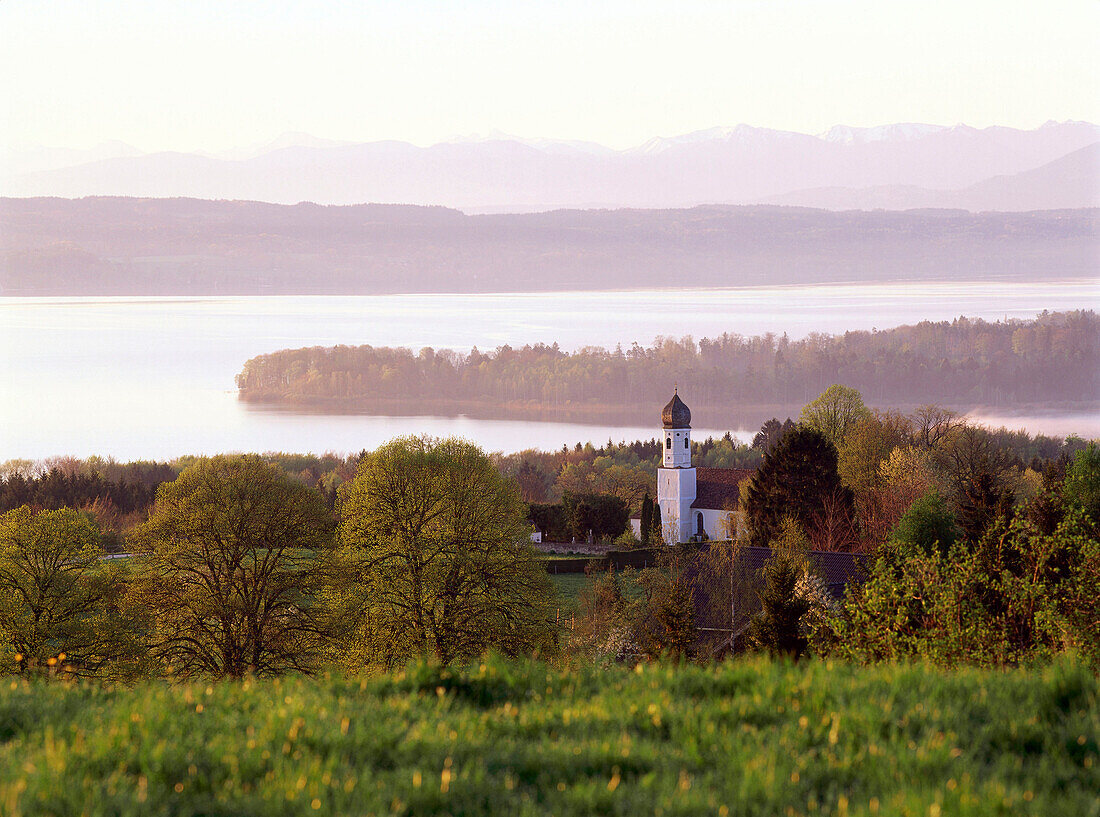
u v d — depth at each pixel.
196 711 37.56
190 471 152.38
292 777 28.91
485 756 31.78
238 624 142.75
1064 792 28.77
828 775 29.84
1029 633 70.94
